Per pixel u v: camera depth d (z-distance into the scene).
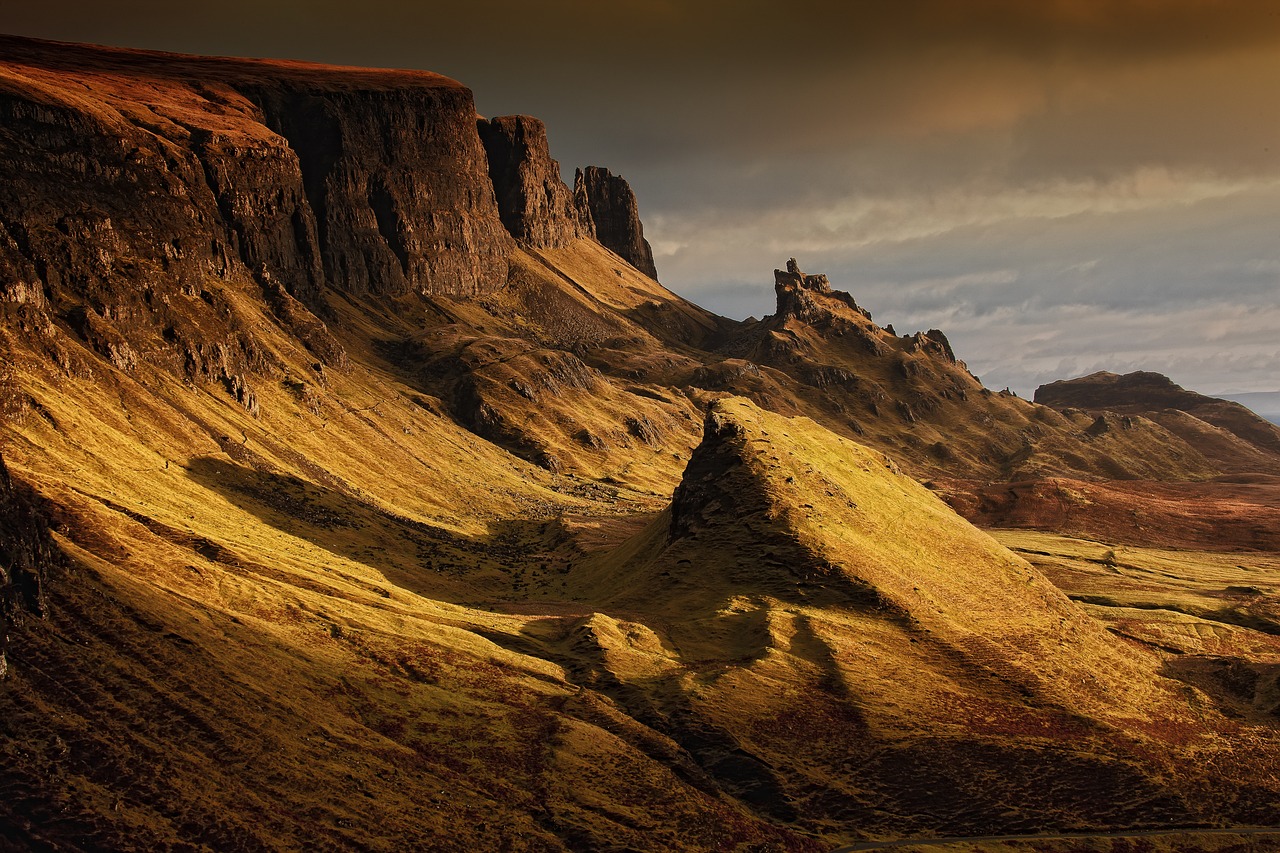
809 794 167.00
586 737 168.62
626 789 157.75
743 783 167.00
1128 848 162.25
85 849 112.00
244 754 137.50
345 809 134.38
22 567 146.38
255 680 156.25
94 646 145.00
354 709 162.12
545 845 139.75
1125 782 177.62
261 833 124.25
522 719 172.75
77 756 123.81
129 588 164.25
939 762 177.00
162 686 143.50
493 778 153.62
